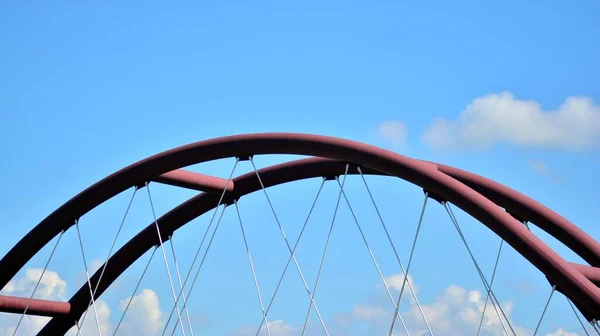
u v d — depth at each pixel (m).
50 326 33.34
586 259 27.20
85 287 32.62
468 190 23.31
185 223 30.84
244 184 29.28
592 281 25.97
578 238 27.06
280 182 28.94
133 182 28.48
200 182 28.70
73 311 32.94
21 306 31.86
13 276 31.80
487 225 23.11
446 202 24.48
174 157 27.16
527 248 22.53
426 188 23.89
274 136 25.41
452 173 27.78
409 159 23.88
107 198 29.47
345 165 27.58
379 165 24.19
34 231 30.73
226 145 26.17
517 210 27.67
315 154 25.09
